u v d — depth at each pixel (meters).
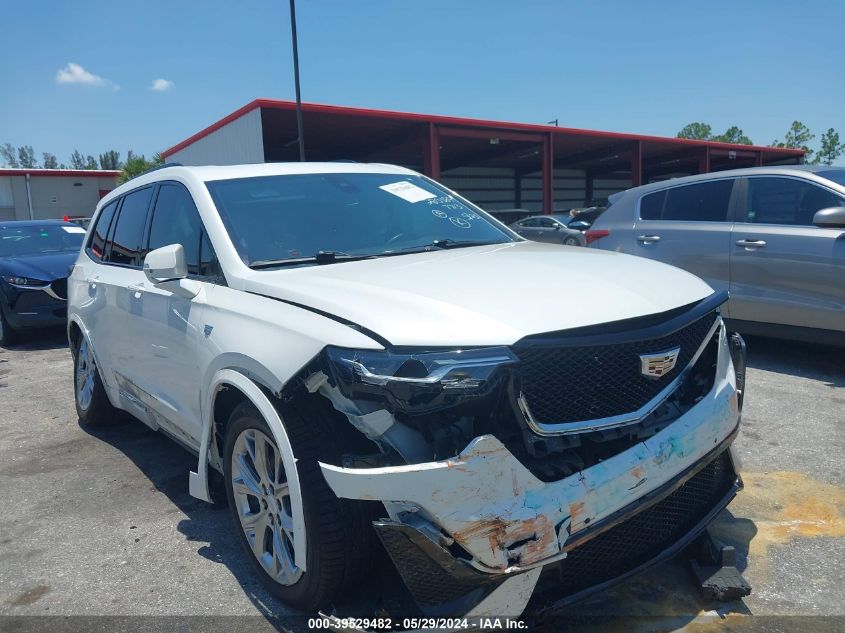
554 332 2.24
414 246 3.50
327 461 2.38
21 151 143.00
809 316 5.70
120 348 4.20
